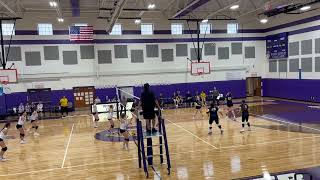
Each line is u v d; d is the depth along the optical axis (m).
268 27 30.08
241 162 9.87
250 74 30.69
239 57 30.23
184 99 27.19
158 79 28.17
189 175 8.84
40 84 25.45
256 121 17.38
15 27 24.69
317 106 22.12
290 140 12.58
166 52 28.23
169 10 26.70
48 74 25.62
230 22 29.62
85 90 26.53
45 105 25.28
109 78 27.03
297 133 13.85
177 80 28.64
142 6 24.31
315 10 23.81
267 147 11.62
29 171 9.94
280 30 28.34
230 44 29.88
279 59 28.73
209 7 26.27
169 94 28.16
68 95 26.09
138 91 27.59
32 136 15.80
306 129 14.63
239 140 12.98
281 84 28.39
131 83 27.53
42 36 25.38
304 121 16.69
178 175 8.89
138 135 9.73
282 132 14.20
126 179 8.77
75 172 9.63
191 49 28.81
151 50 27.88
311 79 24.62
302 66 25.69
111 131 16.34
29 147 13.36
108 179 8.84
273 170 8.97
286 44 27.39
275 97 29.47
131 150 12.12
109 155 11.49
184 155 10.99
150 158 9.80
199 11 27.27
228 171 9.04
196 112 21.61
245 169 9.16
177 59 28.55
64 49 25.94
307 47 24.98
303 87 25.55
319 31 23.61
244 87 30.39
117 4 16.94
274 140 12.71
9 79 22.52
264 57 31.00
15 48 24.80
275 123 16.53
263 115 19.33
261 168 9.19
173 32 28.34
